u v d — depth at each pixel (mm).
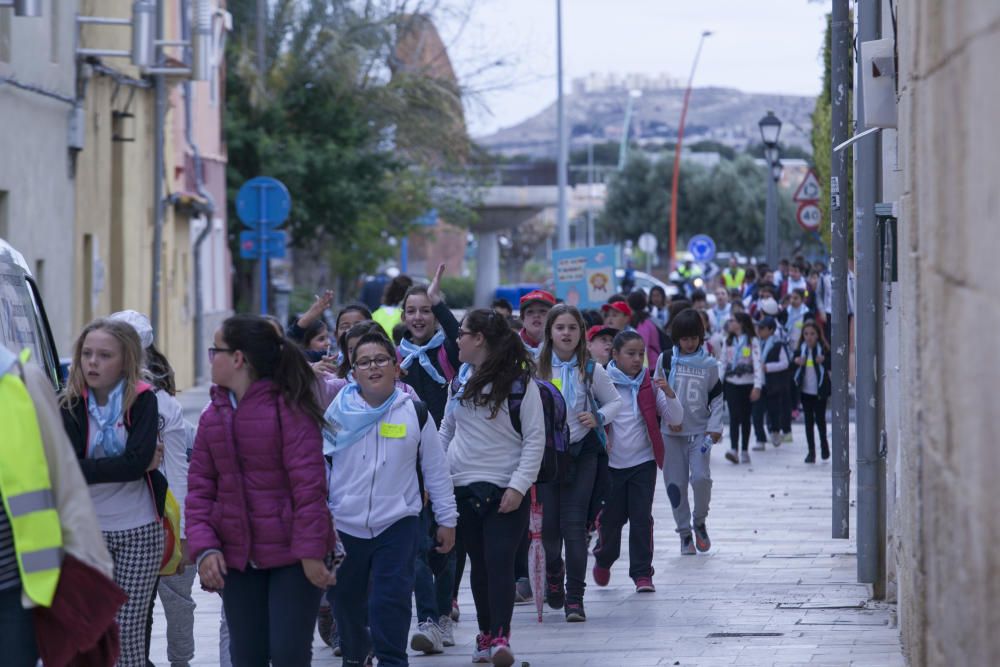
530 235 159125
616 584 19641
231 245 67250
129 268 42969
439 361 17375
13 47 29984
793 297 37969
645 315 30266
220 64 63281
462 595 19422
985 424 5906
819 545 22359
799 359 33250
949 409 7047
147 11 33281
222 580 10984
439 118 71938
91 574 8867
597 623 16953
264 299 37656
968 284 6348
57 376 14914
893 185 16094
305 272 80938
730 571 20266
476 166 79375
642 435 18828
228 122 65125
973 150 6141
